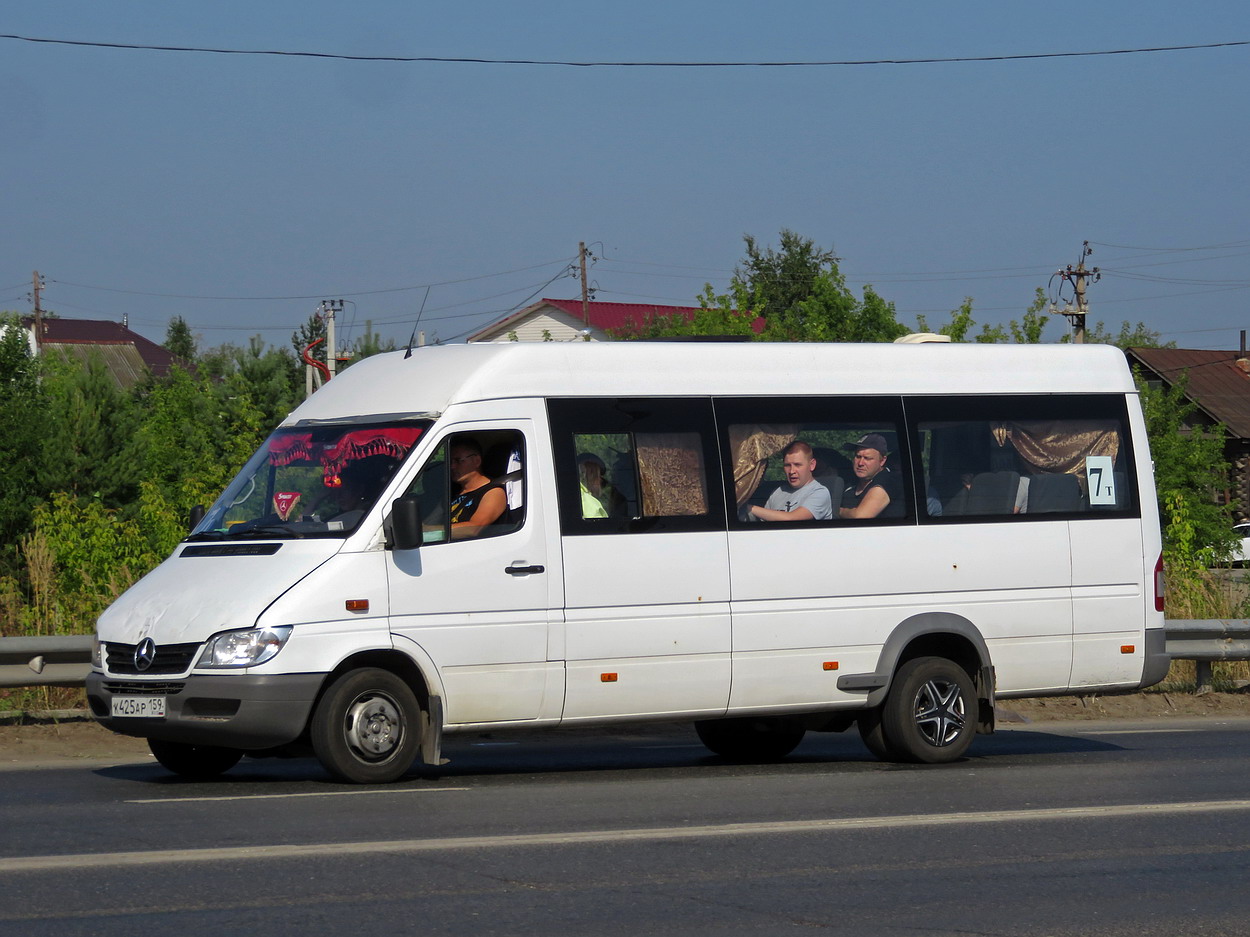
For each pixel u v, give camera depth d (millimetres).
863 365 27641
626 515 25219
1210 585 44250
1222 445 96812
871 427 27391
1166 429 95125
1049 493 28641
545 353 25266
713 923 15148
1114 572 28922
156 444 94312
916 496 27484
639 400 25672
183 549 24641
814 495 26734
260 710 22297
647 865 17766
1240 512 127625
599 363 25594
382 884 16531
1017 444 28578
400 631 23312
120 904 15492
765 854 18531
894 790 23906
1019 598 28047
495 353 25000
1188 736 32938
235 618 22547
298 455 24922
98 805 21500
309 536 23500
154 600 23453
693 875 17297
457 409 24375
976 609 27688
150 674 22844
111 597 35531
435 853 18156
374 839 18969
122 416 87562
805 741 32781
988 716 27984
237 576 23203
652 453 25594
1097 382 29531
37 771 25938
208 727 22406
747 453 26328
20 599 35688
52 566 36844
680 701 25453
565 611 24562
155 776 25156
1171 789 24281
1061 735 33219
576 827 20047
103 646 23656
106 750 28641
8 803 21750
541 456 24766
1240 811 22047
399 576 23391
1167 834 20234
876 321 97125
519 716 24297
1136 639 28984
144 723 22906
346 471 24219
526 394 24922
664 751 30391
